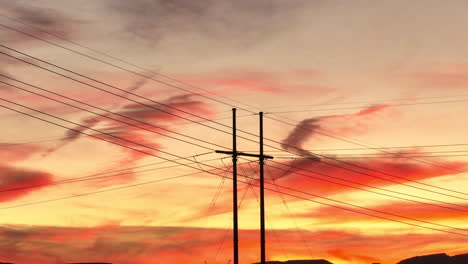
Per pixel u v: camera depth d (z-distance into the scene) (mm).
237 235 46969
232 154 47469
